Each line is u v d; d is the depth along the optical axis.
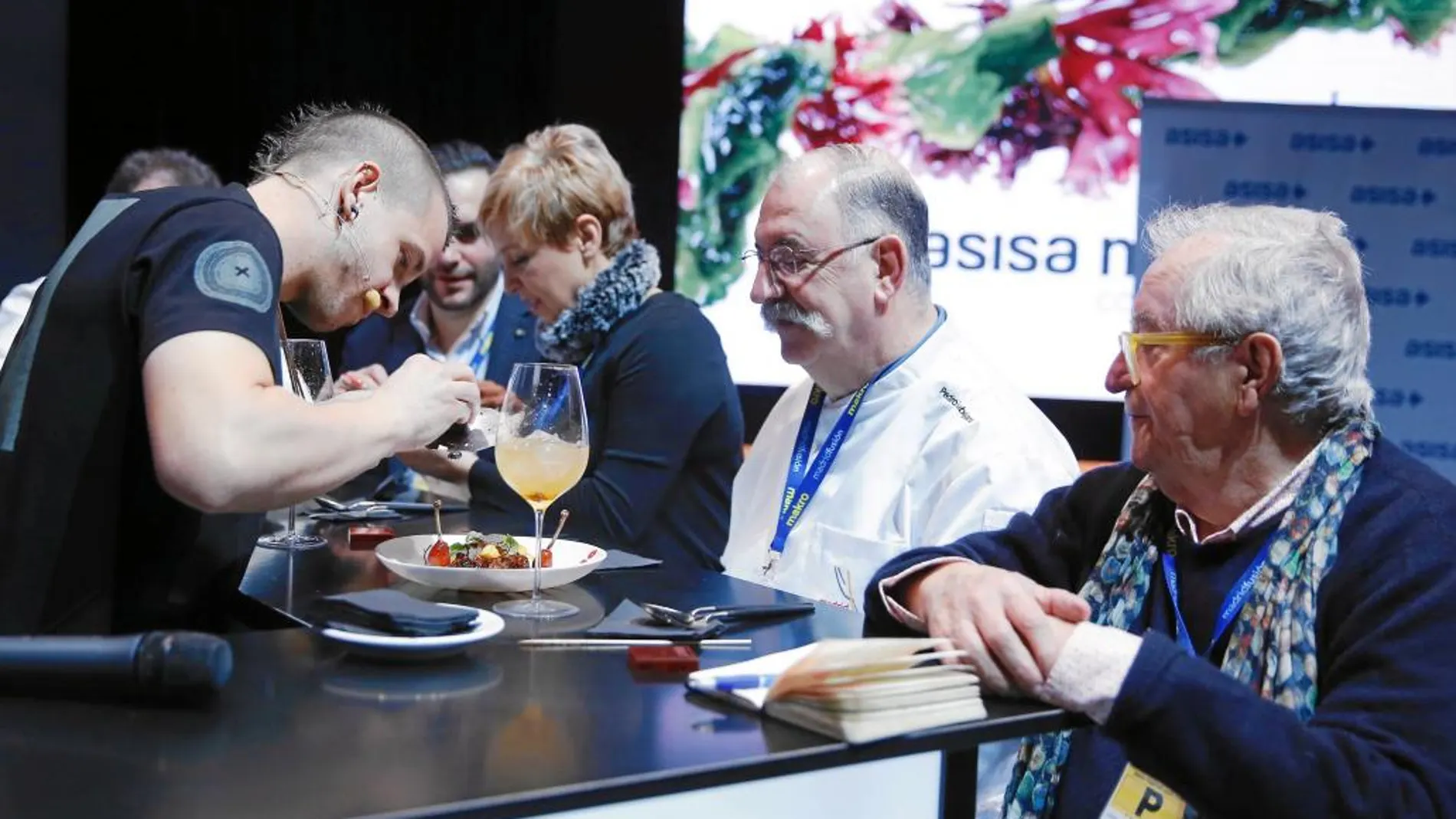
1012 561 1.64
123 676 1.11
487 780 0.98
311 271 1.76
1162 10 4.54
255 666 1.26
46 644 1.13
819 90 4.70
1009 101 4.59
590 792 0.98
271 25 4.57
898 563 1.49
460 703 1.17
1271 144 3.63
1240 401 1.41
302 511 2.19
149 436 1.45
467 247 3.34
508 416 1.55
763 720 1.15
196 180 3.33
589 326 2.64
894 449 2.05
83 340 1.51
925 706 1.15
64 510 1.50
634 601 1.56
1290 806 1.21
